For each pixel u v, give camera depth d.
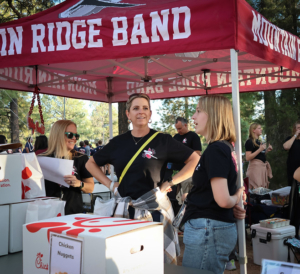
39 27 2.44
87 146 14.72
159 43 2.19
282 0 10.94
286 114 10.09
